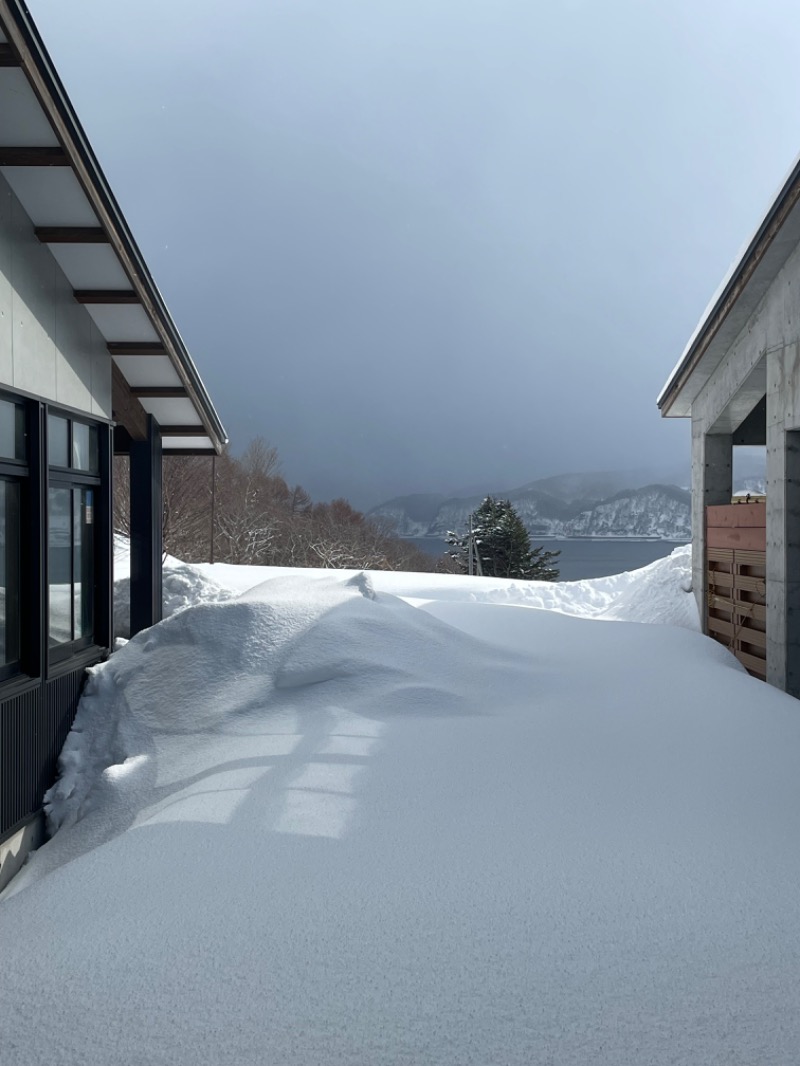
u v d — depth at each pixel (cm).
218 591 1534
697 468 1278
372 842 421
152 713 723
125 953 320
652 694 716
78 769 736
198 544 4209
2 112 615
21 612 720
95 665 838
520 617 1016
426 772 525
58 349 793
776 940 323
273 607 791
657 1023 275
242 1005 286
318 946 322
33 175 677
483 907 351
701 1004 285
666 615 1315
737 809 465
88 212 717
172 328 944
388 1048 264
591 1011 282
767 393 933
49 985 300
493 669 750
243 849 416
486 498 6394
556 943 322
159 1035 272
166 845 424
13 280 693
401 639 762
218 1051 264
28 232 723
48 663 746
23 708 689
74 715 785
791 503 870
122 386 1078
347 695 680
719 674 784
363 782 508
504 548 6231
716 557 1170
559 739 594
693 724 634
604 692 723
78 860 413
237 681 713
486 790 493
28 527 725
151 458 1200
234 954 318
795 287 841
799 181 737
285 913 349
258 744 597
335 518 6444
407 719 642
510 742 586
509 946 321
